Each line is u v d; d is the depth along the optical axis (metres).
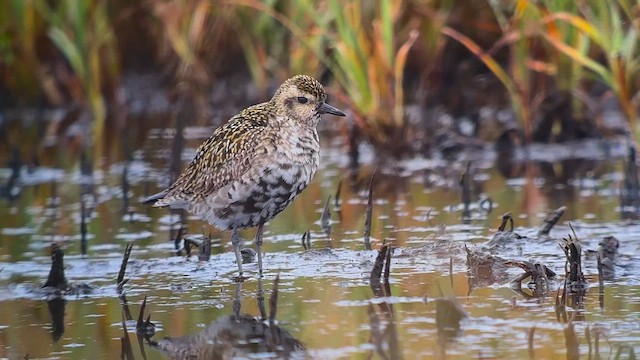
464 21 19.02
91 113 20.50
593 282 10.30
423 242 12.03
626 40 15.26
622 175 15.20
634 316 9.14
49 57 21.19
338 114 11.22
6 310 10.13
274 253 11.85
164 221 13.65
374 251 11.73
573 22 15.26
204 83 20.66
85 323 9.63
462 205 13.91
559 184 14.91
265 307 9.84
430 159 16.84
